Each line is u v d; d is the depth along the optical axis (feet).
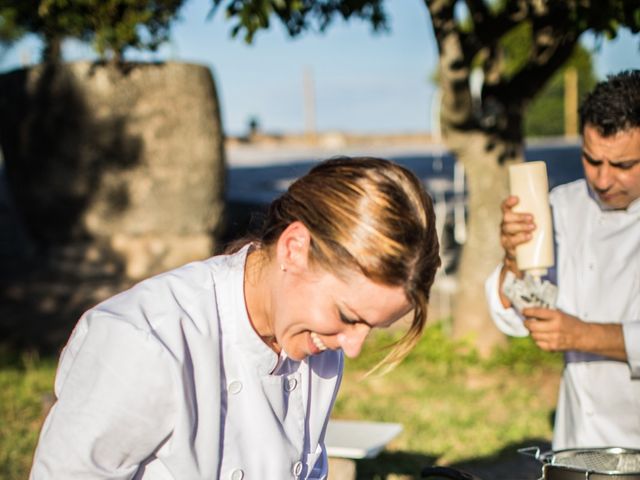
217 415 5.54
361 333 5.21
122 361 5.22
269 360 5.77
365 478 16.03
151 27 24.29
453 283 32.40
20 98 28.04
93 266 28.78
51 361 23.86
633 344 8.36
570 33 21.70
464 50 21.98
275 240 5.44
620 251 9.08
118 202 28.50
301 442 6.09
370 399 21.20
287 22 17.62
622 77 8.41
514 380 22.88
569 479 6.77
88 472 5.19
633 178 8.54
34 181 28.40
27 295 28.40
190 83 28.55
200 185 29.07
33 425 18.89
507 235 8.35
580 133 8.87
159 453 5.46
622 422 9.01
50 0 22.35
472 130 22.99
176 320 5.42
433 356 24.06
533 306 8.36
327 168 5.26
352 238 4.93
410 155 69.87
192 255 29.14
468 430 18.97
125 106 27.96
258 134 94.73
